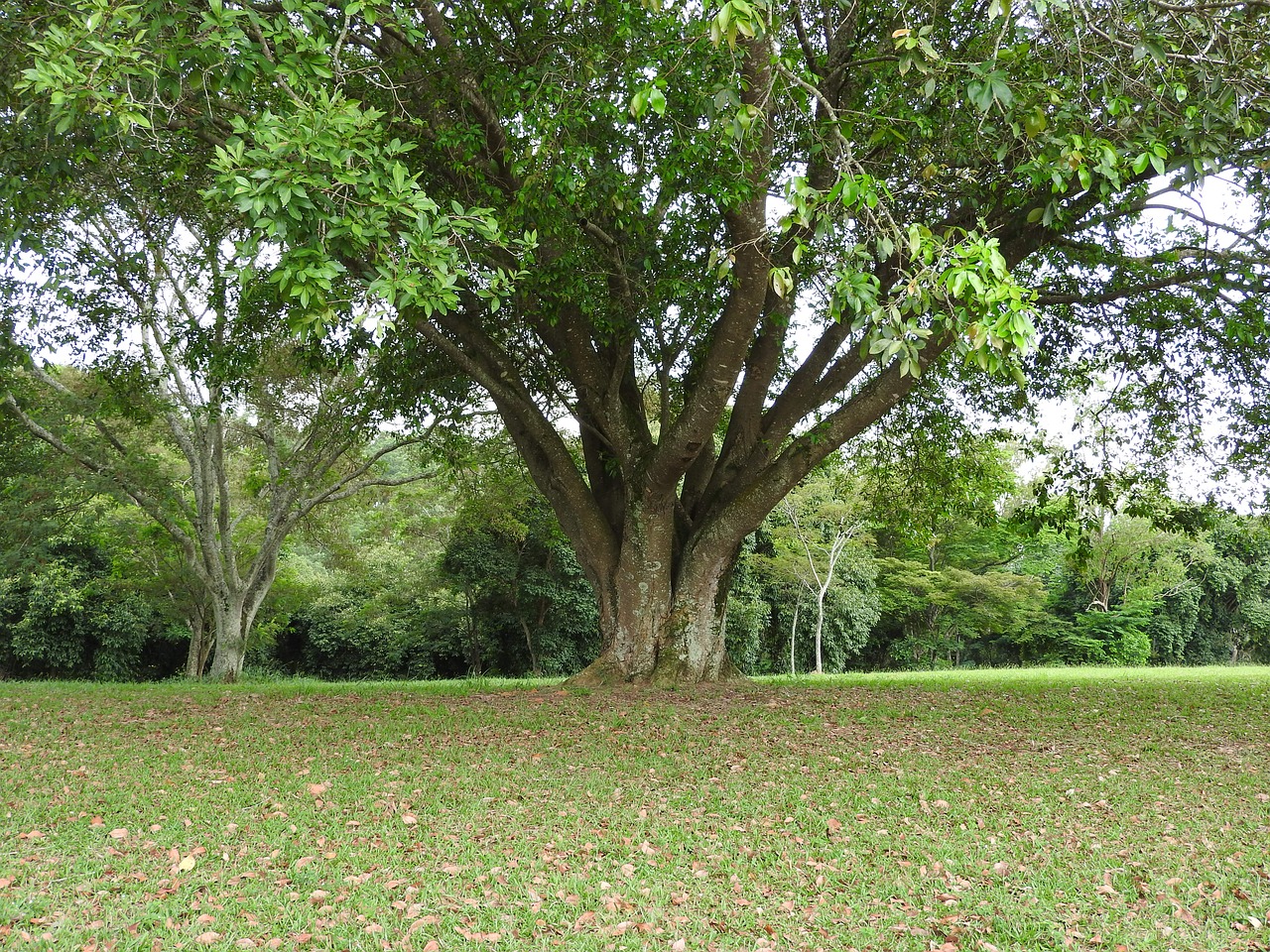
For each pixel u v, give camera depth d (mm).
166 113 6219
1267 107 6676
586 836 5648
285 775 7121
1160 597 38625
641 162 9562
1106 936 4242
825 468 19297
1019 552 37375
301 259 5402
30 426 17938
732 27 4535
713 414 10680
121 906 4367
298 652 36625
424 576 30922
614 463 13547
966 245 4613
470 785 6859
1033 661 40094
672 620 12805
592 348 12469
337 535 27734
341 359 13367
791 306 12812
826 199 5062
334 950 3973
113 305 14719
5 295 13172
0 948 3842
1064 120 6602
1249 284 11109
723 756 8031
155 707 11352
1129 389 14336
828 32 10461
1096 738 9195
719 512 12891
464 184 10023
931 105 8727
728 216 9117
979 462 17062
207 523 21734
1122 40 6633
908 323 4633
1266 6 6289
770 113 7730
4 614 30219
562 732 9156
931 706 11359
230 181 5359
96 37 5531
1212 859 5363
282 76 6027
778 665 36062
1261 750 8664
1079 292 12961
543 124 8172
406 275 5578
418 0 9266
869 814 6215
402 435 21703
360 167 6047
